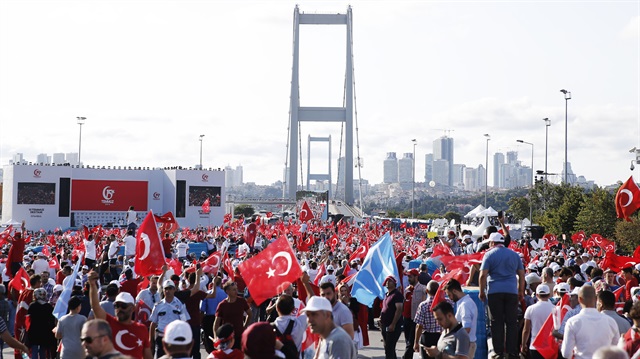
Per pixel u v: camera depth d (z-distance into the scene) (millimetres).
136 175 129000
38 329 19375
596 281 18969
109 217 127750
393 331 19984
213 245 54406
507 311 15094
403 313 21109
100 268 37344
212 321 20734
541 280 19578
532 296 18609
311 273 27641
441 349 12367
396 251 47469
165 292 18156
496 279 15188
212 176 128750
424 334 15977
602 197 81750
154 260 19812
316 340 15023
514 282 15172
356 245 55094
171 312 18094
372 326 30000
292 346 14141
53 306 21609
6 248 43688
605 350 7402
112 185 127750
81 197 126062
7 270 32875
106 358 9852
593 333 12648
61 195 123250
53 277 32844
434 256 26766
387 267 20203
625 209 31266
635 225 69000
